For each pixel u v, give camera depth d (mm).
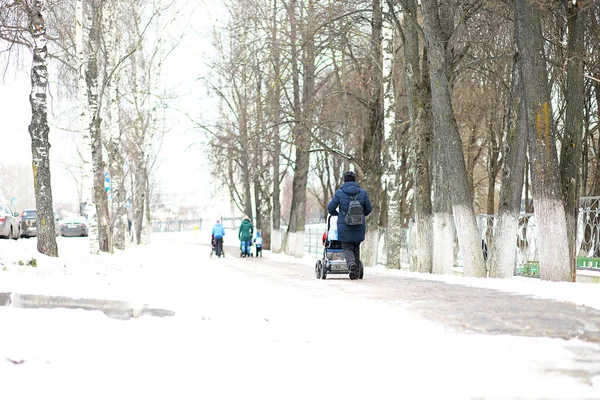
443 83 22281
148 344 7531
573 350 6590
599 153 35594
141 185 65562
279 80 34562
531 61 18359
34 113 23219
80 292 11523
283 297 12523
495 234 21156
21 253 20688
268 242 60406
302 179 50219
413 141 26469
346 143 41219
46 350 7051
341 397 5355
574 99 19516
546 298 11031
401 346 7176
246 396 5473
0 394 5520
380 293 12766
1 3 22328
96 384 5867
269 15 43875
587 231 22203
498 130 44844
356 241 17406
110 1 40281
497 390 5258
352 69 36969
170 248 61500
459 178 21891
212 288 15008
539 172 18281
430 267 25828
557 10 21938
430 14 22469
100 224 38188
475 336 7438
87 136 32812
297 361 6648
